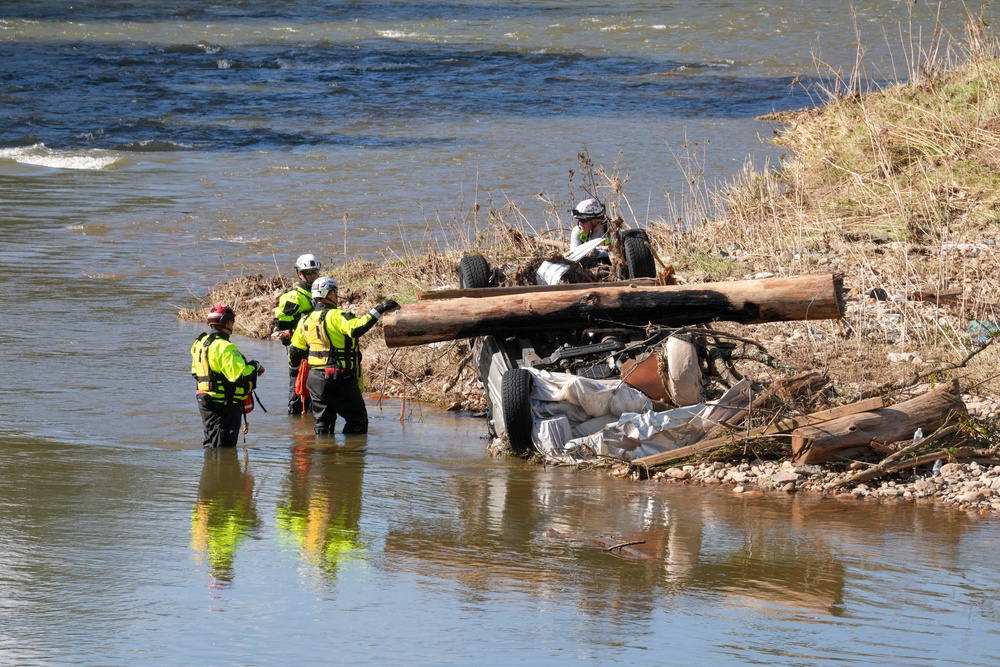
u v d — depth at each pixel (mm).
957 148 52688
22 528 21453
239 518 22547
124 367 36594
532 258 33594
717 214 52375
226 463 27078
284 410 33125
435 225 58938
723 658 16141
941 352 32438
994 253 40750
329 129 92375
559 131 88188
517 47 136750
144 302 46281
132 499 23703
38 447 27812
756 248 45062
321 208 64750
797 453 25625
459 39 144625
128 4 179125
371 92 109688
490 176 71812
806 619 17578
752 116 92938
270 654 16016
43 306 45000
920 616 17750
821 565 19984
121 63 125188
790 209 50594
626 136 84750
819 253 43250
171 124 94812
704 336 28625
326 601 18094
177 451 28078
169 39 143500
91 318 43406
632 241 32875
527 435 27328
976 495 23641
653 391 27734
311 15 171000
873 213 48719
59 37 143625
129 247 56375
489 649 16312
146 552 20297
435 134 88812
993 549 20859
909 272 39688
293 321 33000
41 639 16406
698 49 133375
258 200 67500
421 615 17578
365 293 44594
